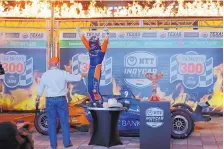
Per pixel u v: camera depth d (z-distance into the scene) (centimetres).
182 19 1262
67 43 1300
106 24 1291
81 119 918
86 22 1296
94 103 787
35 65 1317
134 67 1291
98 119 767
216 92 1273
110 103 755
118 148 753
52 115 742
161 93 1288
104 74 1296
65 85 746
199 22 1278
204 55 1277
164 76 1286
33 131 970
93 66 920
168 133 691
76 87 1298
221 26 1265
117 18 1294
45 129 916
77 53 1301
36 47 1314
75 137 902
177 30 1280
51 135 744
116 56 1295
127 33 1290
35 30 1309
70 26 1298
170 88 1286
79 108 926
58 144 805
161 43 1286
